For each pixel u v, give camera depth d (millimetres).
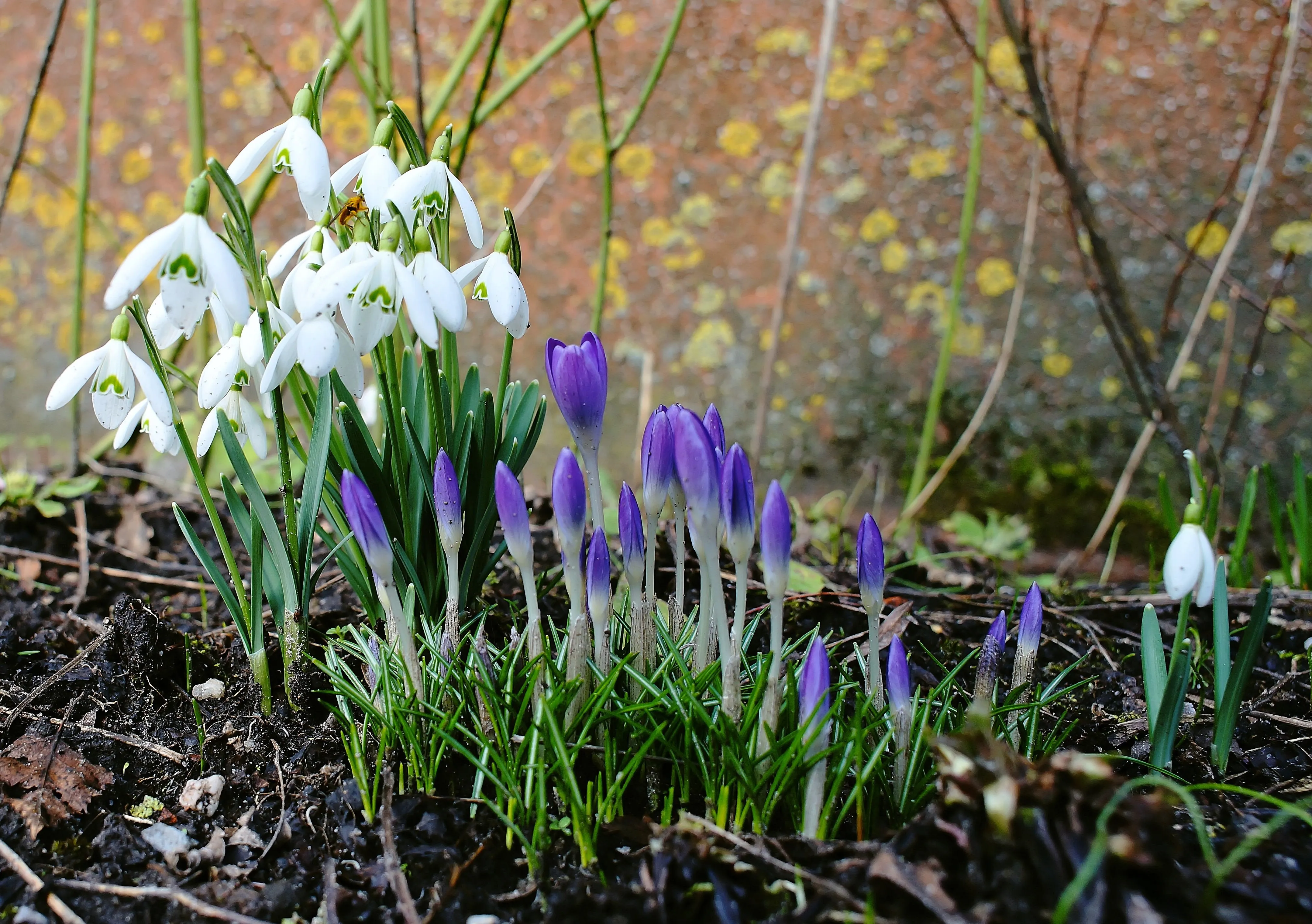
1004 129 915
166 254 517
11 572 730
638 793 562
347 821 553
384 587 553
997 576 792
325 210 553
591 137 959
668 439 537
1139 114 901
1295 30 745
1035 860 492
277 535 583
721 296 964
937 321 941
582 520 532
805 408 962
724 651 535
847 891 503
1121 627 714
